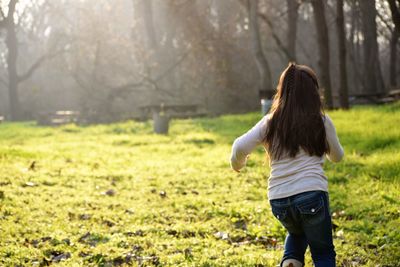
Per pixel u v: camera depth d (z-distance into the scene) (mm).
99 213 8086
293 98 4363
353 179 10242
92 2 45781
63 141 21906
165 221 7762
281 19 57094
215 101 46406
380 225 7074
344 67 29656
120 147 18547
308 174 4227
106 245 6441
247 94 47062
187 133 23031
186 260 5859
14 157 13477
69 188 10094
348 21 61750
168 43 48781
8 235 6703
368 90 49000
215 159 14266
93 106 41344
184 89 47312
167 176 11703
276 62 56438
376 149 13789
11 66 51219
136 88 46125
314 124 4289
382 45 75875
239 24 51031
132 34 47219
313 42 61250
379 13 51469
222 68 44844
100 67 43688
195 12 45969
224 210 8266
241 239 6918
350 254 5992
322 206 4176
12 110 51531
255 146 4465
